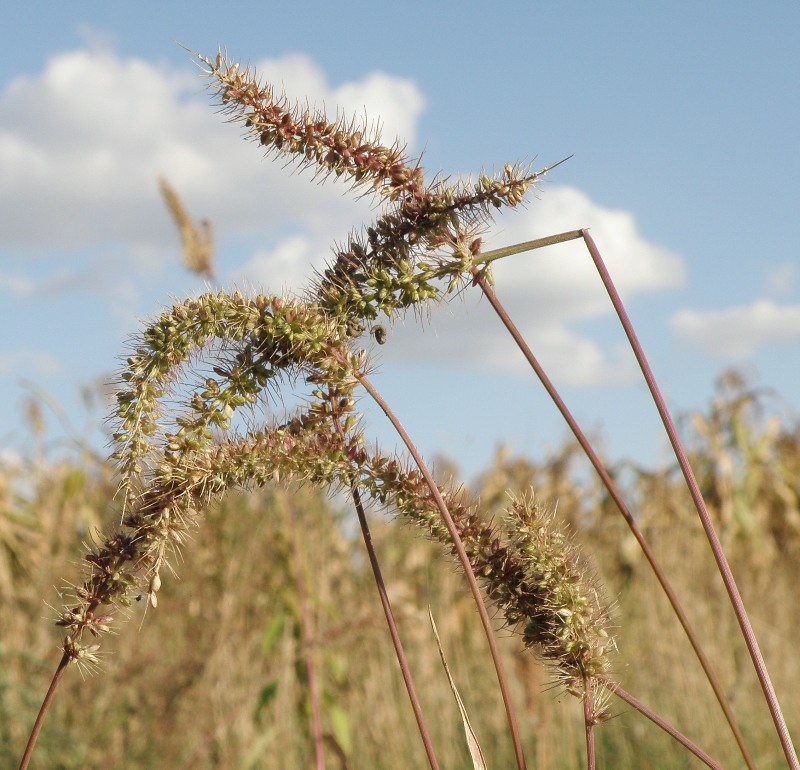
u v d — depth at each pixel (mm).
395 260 1822
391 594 6211
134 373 1678
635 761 5738
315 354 1727
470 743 1810
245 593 6090
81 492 7055
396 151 1832
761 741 5949
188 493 1672
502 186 1795
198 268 4234
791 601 8016
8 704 5367
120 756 5207
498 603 1799
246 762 4895
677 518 8203
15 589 6902
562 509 8203
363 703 5988
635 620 7098
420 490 1776
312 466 1744
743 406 9695
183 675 5492
